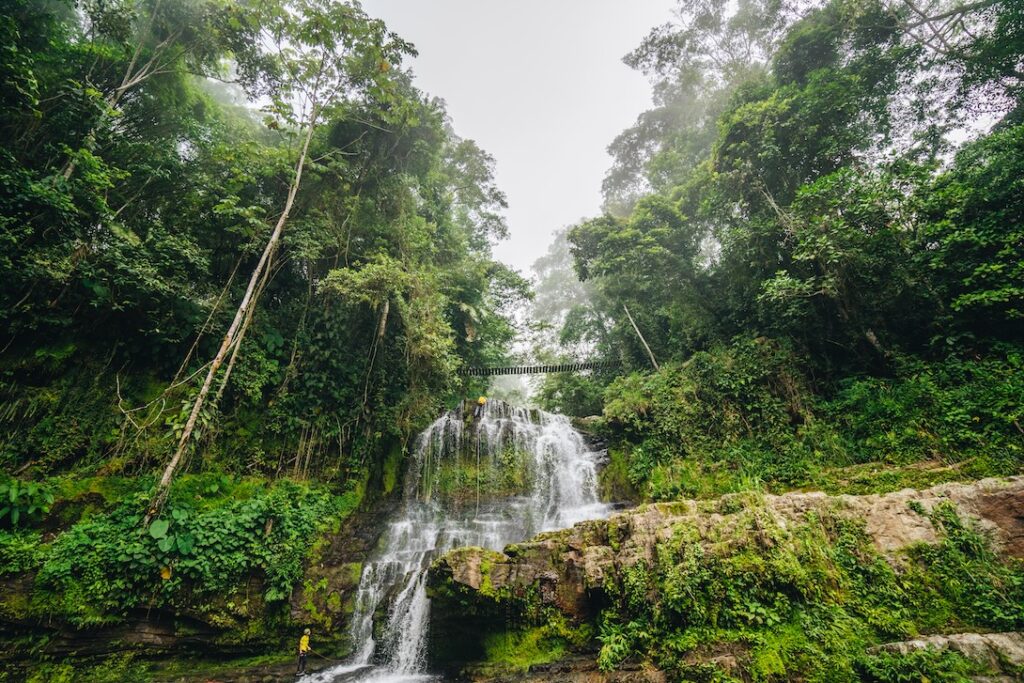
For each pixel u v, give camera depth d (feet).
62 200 26.71
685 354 49.29
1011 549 19.36
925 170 33.94
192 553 25.40
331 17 36.88
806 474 30.27
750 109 44.09
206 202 38.24
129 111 38.47
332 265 43.04
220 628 24.97
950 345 31.83
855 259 33.65
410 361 41.60
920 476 25.40
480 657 23.65
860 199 34.55
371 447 39.42
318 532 31.19
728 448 35.81
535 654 21.99
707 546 20.58
